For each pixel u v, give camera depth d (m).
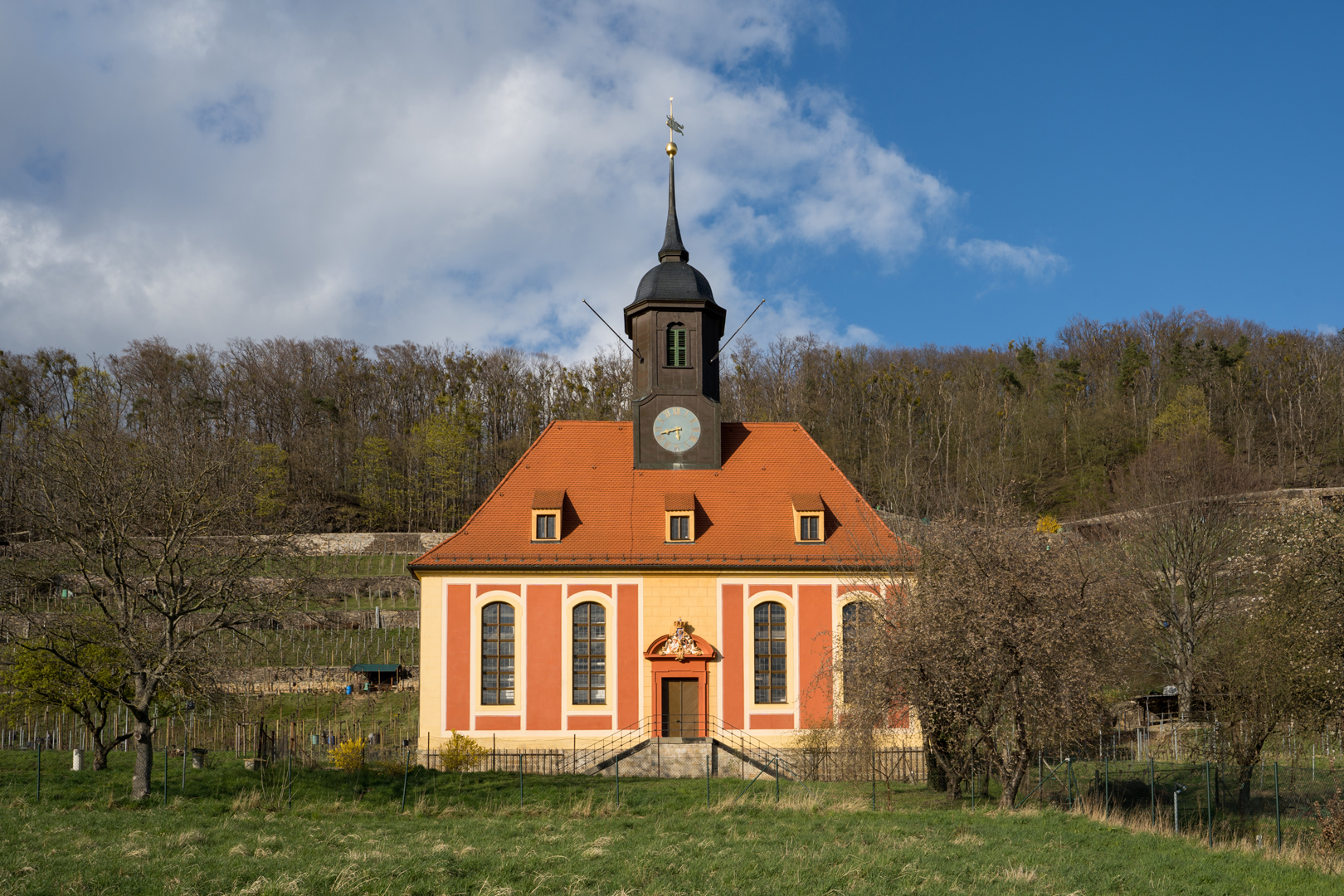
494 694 41.78
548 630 42.09
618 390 133.62
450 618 42.06
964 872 21.59
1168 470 72.12
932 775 35.41
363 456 113.25
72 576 32.78
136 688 31.19
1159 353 137.12
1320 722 33.19
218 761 38.16
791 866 21.78
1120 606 30.73
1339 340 130.38
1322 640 31.53
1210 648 46.88
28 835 24.98
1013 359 148.75
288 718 57.47
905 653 29.36
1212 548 56.56
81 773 34.06
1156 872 21.78
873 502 97.88
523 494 45.19
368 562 87.31
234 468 36.25
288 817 28.98
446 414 125.44
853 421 122.06
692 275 48.34
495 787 34.12
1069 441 112.12
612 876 20.97
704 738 39.75
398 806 31.17
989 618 27.95
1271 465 102.62
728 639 42.12
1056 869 21.77
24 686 35.62
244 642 37.53
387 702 60.78
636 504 44.88
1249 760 33.25
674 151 50.66
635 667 41.88
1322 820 25.78
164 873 20.72
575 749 41.16
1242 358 125.12
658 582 42.47
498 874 20.92
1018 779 30.27
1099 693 31.31
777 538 43.66
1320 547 32.94
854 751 35.34
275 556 33.19
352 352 145.25
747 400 124.81
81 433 33.53
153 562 32.22
